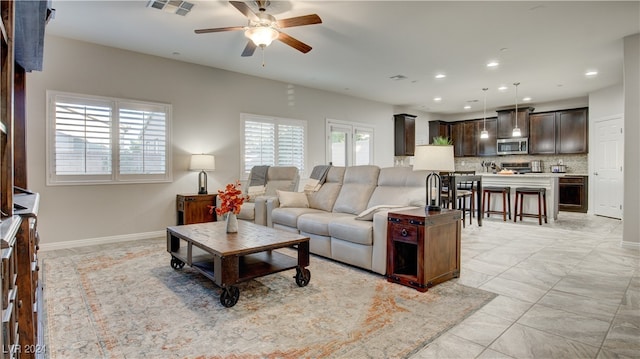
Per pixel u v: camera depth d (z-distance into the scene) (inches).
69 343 79.7
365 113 321.4
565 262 145.5
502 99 323.9
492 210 280.4
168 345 78.9
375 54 194.7
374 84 265.1
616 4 135.6
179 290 113.0
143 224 195.2
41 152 164.9
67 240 172.2
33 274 66.6
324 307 99.8
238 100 232.7
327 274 130.1
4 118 46.3
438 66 217.5
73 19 147.9
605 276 126.9
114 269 135.6
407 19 148.9
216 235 121.6
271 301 104.3
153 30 160.2
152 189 197.9
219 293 110.4
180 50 188.1
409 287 115.5
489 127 374.9
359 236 130.5
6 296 36.1
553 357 73.6
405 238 116.5
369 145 326.3
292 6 136.4
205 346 78.4
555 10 140.6
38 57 91.4
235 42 176.2
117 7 136.9
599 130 284.4
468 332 84.7
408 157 358.0
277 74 236.8
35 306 69.9
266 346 78.3
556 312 96.0
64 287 115.3
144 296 107.9
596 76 242.4
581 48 185.5
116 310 97.7
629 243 170.9
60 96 168.6
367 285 118.1
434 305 100.9
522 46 182.1
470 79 249.6
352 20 149.9
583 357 73.5
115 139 184.9
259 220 187.9
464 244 178.5
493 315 94.1
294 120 264.8
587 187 300.0
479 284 118.8
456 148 404.2
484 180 283.6
